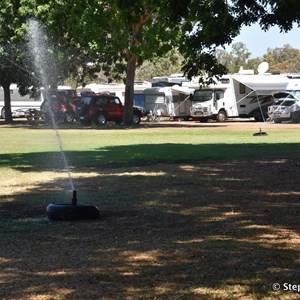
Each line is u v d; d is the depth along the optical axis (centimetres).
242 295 579
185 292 587
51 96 4809
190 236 830
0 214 1022
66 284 617
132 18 1525
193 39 1786
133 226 903
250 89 4881
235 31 1702
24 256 733
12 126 4312
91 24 3681
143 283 618
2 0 4178
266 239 805
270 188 1278
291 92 4694
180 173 1569
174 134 3266
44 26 4091
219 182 1386
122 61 4572
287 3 1505
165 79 5822
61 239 822
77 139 2903
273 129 3659
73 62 4647
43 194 1236
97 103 4453
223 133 3316
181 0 1493
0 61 4475
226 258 708
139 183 1381
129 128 3928
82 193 1238
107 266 682
